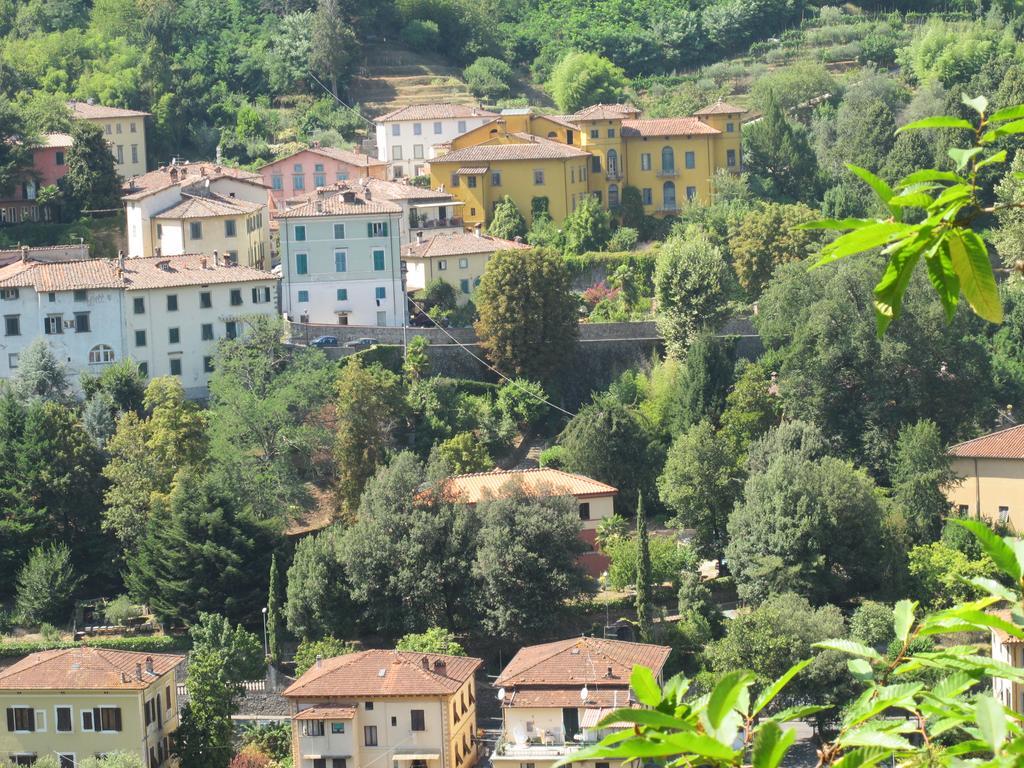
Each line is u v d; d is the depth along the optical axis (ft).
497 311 589.73
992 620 60.70
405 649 435.53
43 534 500.74
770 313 565.53
